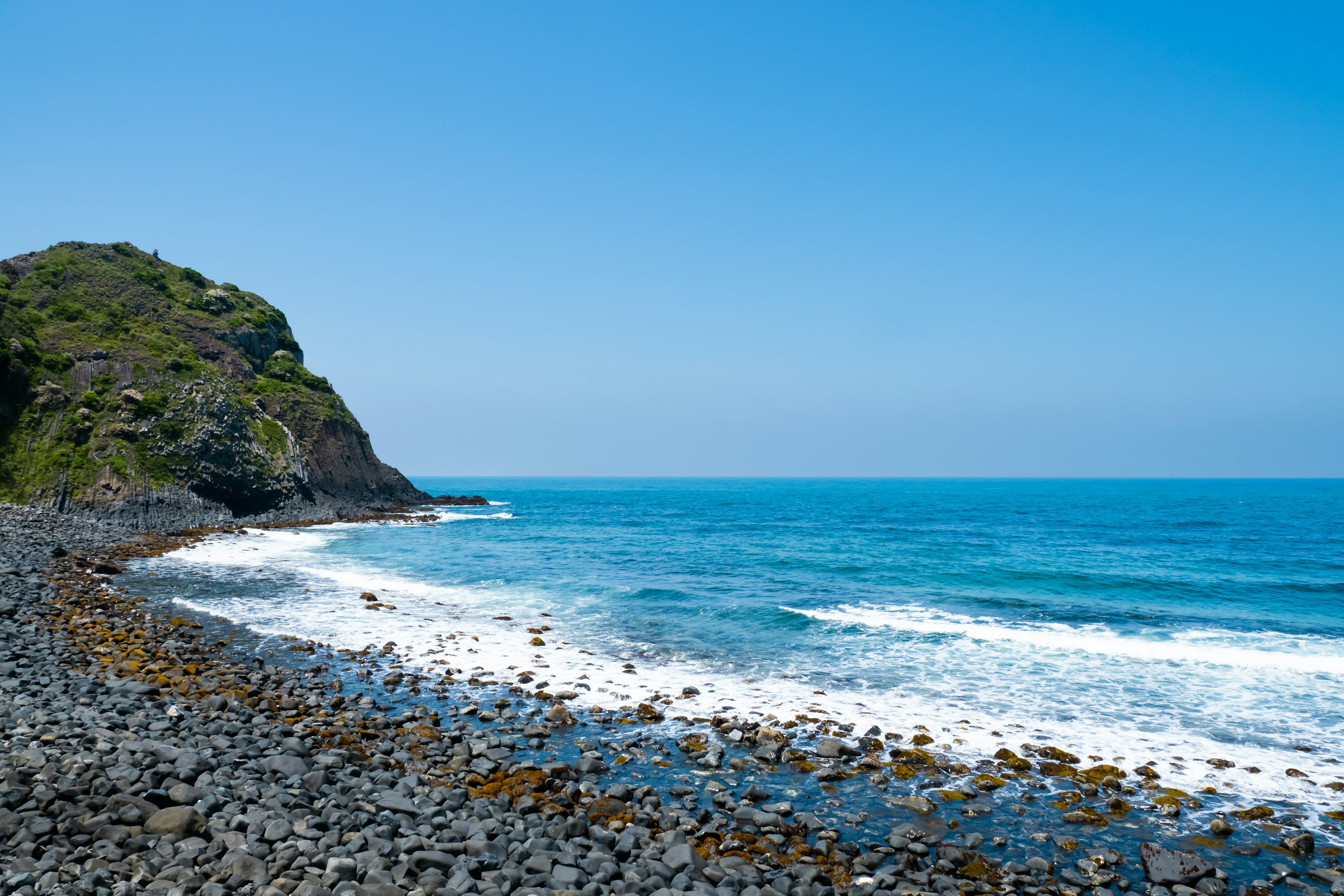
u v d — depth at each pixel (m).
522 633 23.64
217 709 14.15
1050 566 40.84
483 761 12.76
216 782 10.02
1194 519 86.56
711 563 41.81
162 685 15.97
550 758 13.42
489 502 135.00
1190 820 11.46
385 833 9.18
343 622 24.67
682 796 11.92
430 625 24.62
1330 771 13.28
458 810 10.59
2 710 12.12
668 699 17.06
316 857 8.21
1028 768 13.30
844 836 10.79
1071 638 23.19
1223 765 13.46
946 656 21.14
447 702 16.64
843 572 38.25
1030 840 10.82
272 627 23.67
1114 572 38.41
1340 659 20.61
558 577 35.81
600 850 9.43
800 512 102.00
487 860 8.70
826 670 19.69
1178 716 16.16
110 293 72.81
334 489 77.31
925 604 29.31
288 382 81.88
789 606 28.55
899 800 11.95
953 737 14.84
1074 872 9.86
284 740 12.62
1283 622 26.27
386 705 16.16
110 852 7.80
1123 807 11.75
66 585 28.09
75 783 9.17
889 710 16.44
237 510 63.88
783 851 10.20
